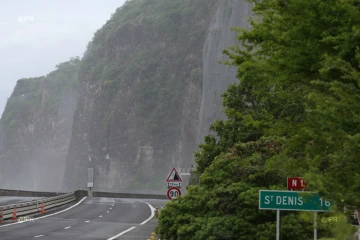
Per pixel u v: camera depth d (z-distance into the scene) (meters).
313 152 16.22
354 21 15.35
